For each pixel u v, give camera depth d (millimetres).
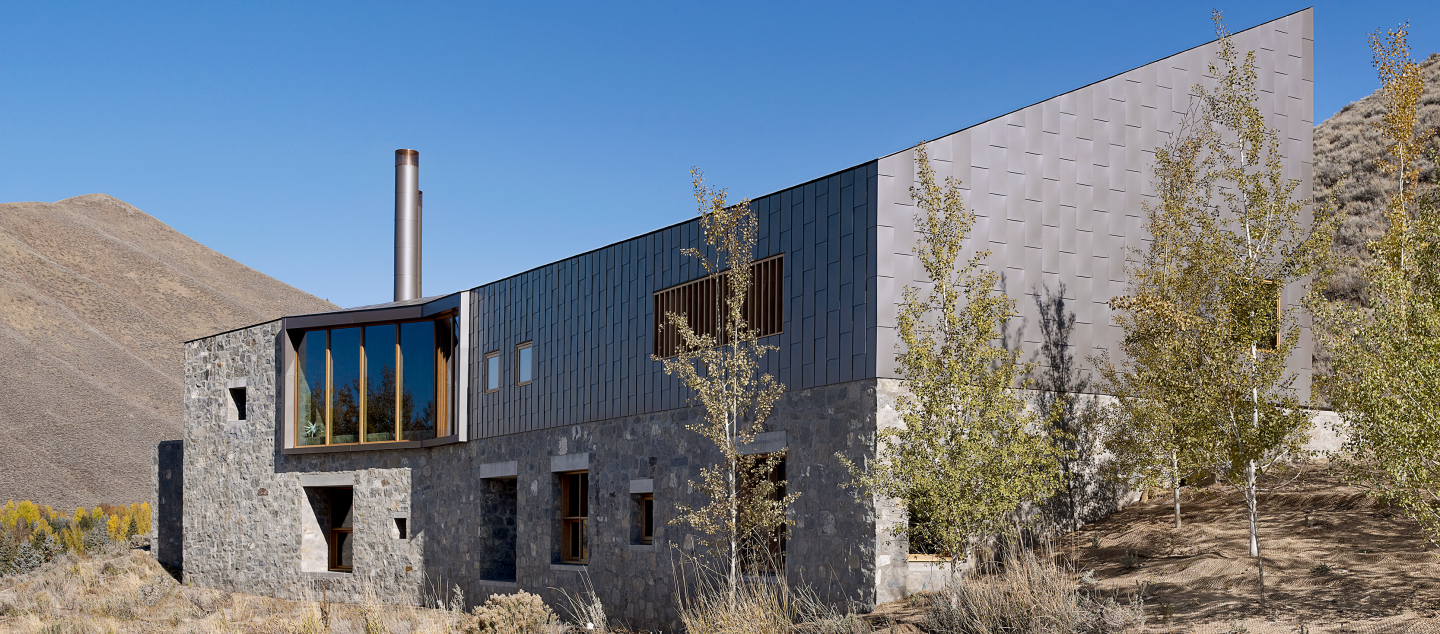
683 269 17969
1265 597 11148
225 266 172250
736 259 15812
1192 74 17781
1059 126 16531
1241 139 15219
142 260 149750
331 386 26188
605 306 19781
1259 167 17891
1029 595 11922
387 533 24875
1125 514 16203
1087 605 11672
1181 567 12953
